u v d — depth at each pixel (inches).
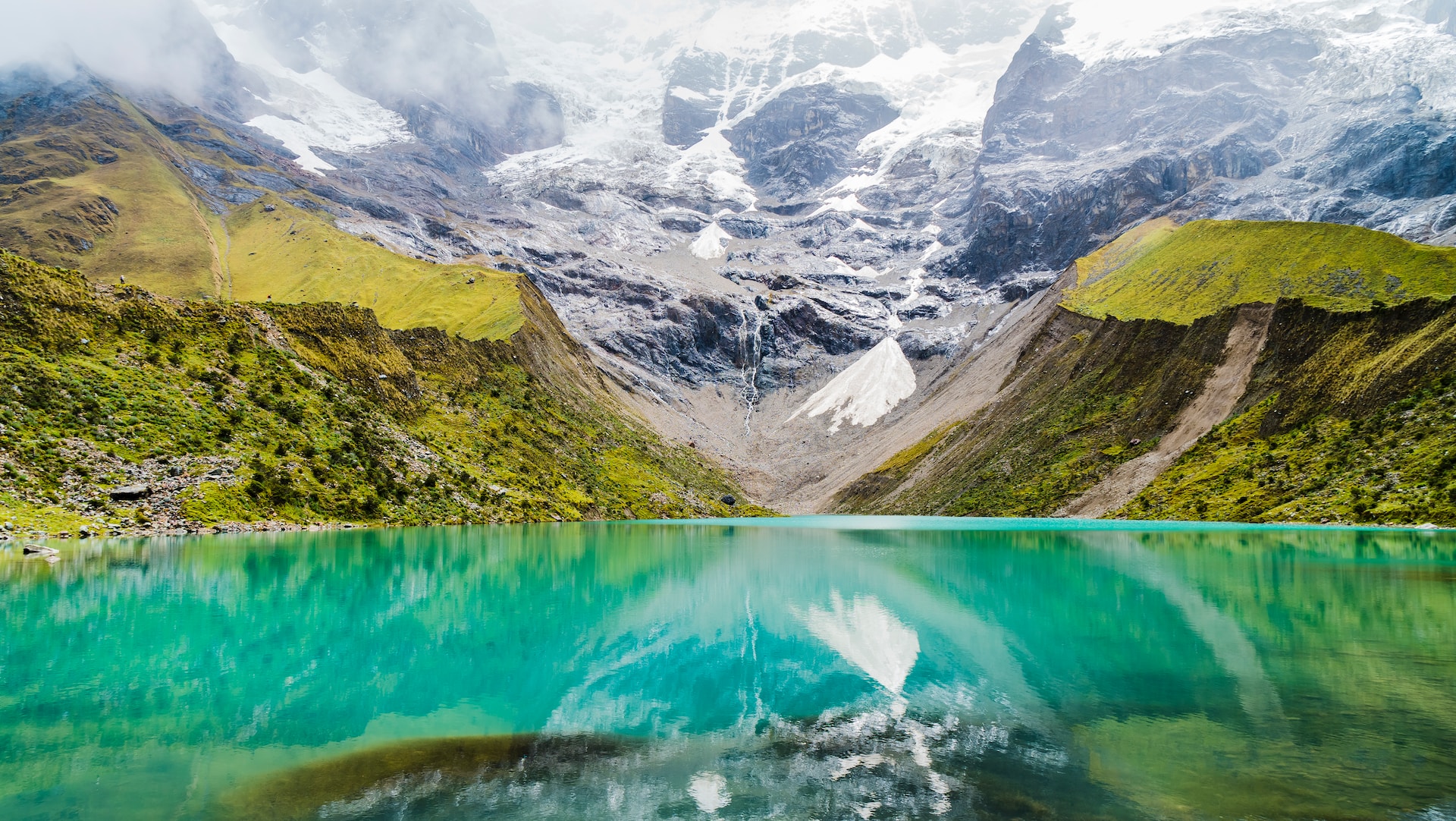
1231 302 6993.1
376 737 956.0
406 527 4045.3
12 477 2883.9
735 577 2349.9
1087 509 5989.2
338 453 4244.6
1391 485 4168.3
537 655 1350.9
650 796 796.0
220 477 3508.9
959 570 2501.2
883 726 1009.5
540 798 791.1
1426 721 986.1
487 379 6801.2
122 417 3481.8
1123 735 958.4
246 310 4896.7
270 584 1947.6
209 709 1033.5
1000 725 1007.6
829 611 1771.7
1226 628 1544.0
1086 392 7416.3
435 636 1467.8
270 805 758.5
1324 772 835.4
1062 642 1445.6
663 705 1095.0
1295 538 3486.7
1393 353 5068.9
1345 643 1392.7
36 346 3540.8
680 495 7445.9
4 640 1325.0
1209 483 5334.6
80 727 955.3
